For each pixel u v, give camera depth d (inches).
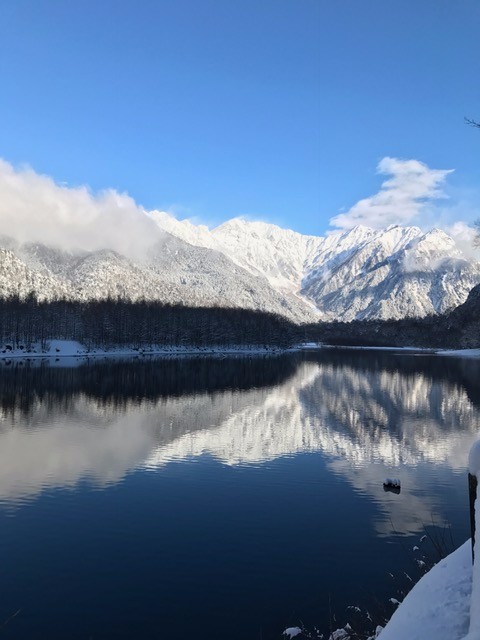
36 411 1796.3
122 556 629.3
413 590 317.7
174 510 795.4
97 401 2090.3
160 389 2571.4
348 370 4097.0
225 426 1581.0
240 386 2795.3
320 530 714.8
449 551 641.0
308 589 546.9
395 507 820.6
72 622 487.2
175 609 509.0
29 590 545.0
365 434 1456.7
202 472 1034.1
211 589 548.4
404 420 1692.9
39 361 4411.9
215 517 767.1
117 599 528.1
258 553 640.4
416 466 1092.5
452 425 1606.8
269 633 470.0
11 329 5226.4
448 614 266.5
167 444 1302.9
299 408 1978.3
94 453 1179.3
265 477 999.6
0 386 2463.1
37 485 921.5
